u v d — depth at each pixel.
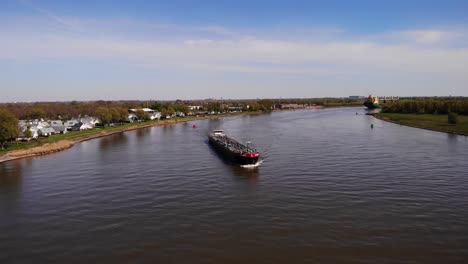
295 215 51.25
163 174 79.12
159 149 118.56
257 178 73.25
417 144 114.56
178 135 163.88
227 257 39.44
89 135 163.25
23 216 54.62
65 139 147.25
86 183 73.19
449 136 135.88
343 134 144.62
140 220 50.97
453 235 43.97
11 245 44.53
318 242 42.53
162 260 39.22
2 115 119.00
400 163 84.25
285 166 83.69
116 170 85.00
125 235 46.06
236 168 84.12
